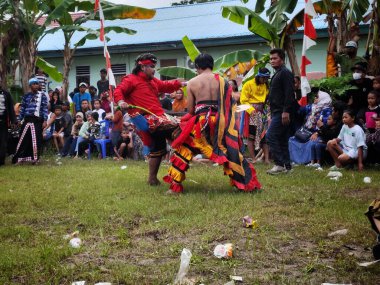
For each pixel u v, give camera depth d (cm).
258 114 1155
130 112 818
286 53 1467
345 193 756
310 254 479
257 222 581
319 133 1095
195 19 2195
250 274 434
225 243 515
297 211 630
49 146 1551
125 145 1363
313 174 939
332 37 1318
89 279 430
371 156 1041
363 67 1152
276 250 487
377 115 1066
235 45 1983
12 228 587
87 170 1066
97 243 532
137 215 638
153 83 830
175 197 728
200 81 755
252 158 1164
